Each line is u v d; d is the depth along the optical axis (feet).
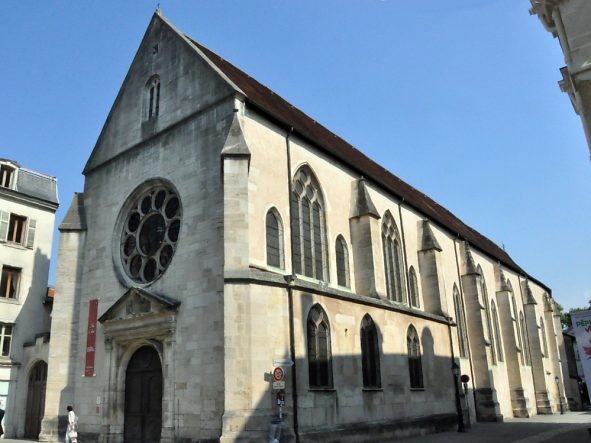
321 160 94.38
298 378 70.33
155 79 93.81
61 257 93.25
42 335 106.11
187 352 71.72
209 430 66.13
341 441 74.64
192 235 76.95
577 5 57.21
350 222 99.86
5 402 104.06
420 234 125.59
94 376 83.30
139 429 76.13
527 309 191.72
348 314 83.87
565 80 65.36
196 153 80.94
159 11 97.86
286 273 78.64
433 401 103.91
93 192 97.09
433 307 119.65
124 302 80.89
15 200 116.26
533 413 172.55
